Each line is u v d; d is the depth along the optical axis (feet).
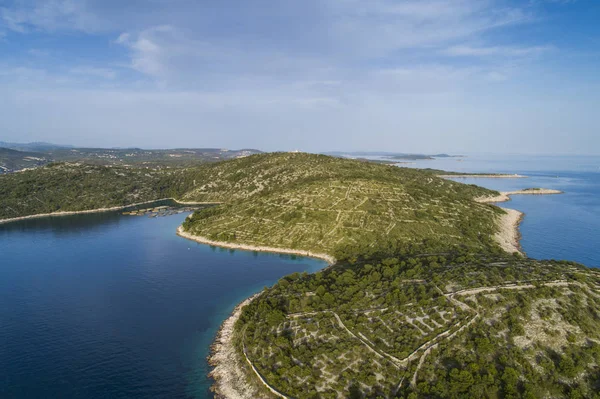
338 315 285.02
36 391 231.91
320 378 232.94
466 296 271.69
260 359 255.50
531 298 261.85
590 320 243.60
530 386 205.98
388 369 230.68
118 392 232.12
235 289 393.91
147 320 325.42
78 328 311.06
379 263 371.15
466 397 204.74
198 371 253.65
